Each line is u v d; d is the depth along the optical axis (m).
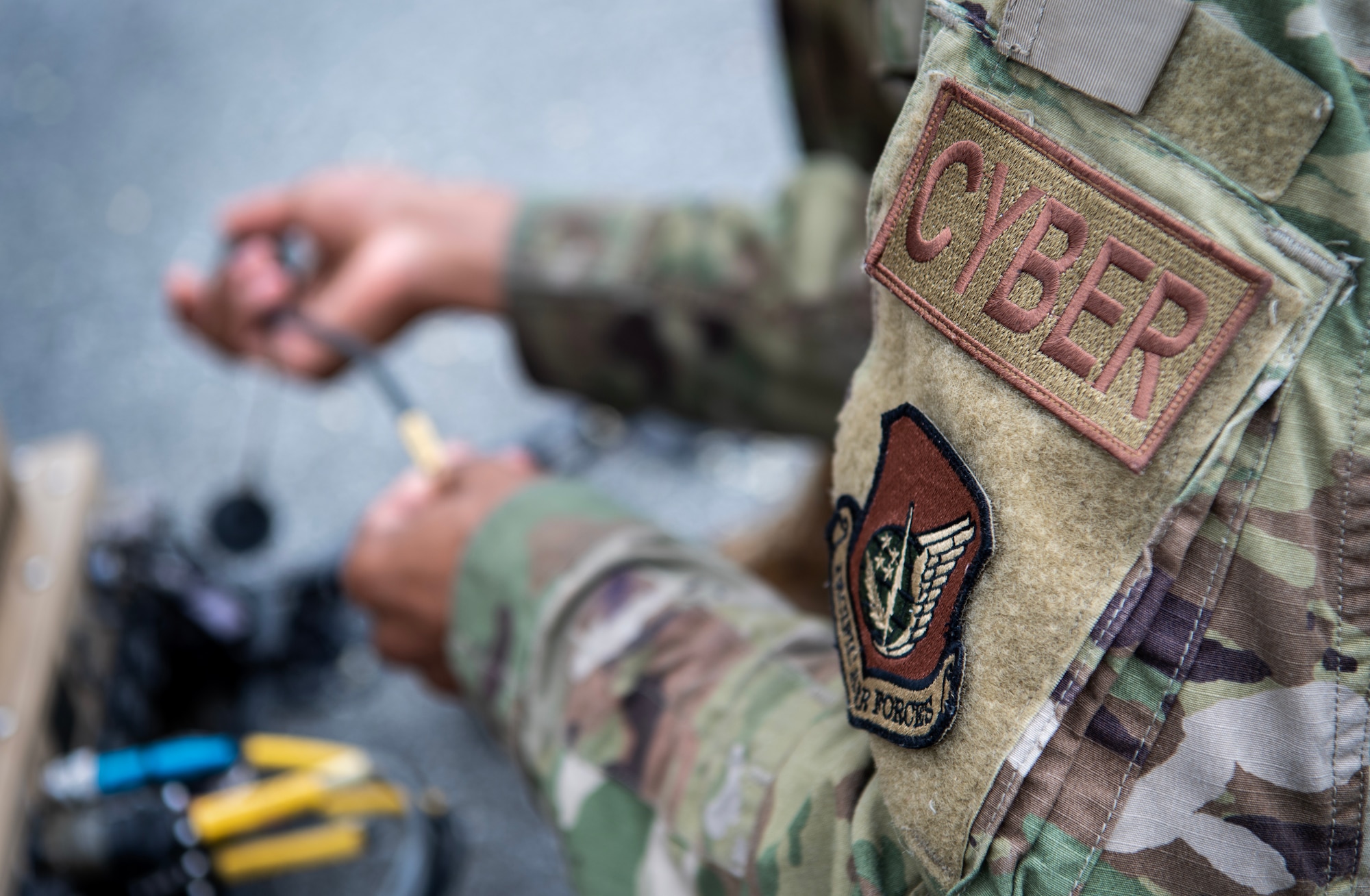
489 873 0.95
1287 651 0.31
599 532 0.55
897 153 0.34
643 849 0.46
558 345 0.81
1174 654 0.31
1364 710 0.31
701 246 0.77
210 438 1.26
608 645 0.50
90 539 0.71
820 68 0.70
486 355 1.32
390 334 0.84
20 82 1.67
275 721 1.00
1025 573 0.32
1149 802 0.32
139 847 0.61
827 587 0.41
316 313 0.81
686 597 0.51
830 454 0.87
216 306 0.84
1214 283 0.29
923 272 0.33
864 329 0.74
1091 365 0.30
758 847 0.41
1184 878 0.32
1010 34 0.31
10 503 0.64
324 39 1.70
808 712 0.44
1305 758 0.31
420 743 1.02
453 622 0.57
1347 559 0.30
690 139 1.51
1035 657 0.32
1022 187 0.31
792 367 0.76
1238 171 0.30
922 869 0.36
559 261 0.79
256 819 0.66
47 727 0.60
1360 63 0.29
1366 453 0.30
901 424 0.35
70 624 0.65
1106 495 0.31
